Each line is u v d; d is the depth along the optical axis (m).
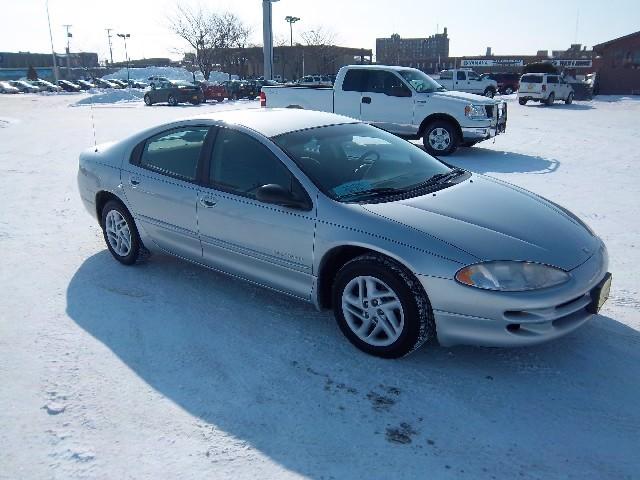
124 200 4.64
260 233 3.70
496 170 9.37
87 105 33.16
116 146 4.85
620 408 2.86
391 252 3.10
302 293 3.64
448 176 4.05
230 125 4.02
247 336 3.65
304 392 3.03
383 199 3.47
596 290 3.17
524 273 2.94
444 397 2.97
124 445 2.62
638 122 17.94
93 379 3.16
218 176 3.98
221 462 2.51
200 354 3.43
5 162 10.41
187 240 4.26
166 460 2.52
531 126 17.05
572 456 2.53
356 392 3.03
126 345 3.54
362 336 3.38
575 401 2.93
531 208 3.59
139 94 43.19
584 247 3.29
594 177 8.58
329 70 64.56
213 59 56.28
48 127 17.73
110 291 4.38
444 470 2.45
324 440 2.65
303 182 3.53
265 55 33.56
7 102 36.94
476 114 10.96
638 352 3.38
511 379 3.13
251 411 2.87
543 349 3.44
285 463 2.50
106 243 5.09
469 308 2.95
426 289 3.03
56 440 2.65
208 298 4.24
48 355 3.42
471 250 3.00
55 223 6.27
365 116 11.99
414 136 11.62
